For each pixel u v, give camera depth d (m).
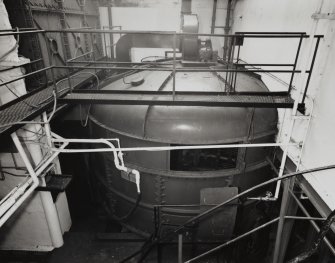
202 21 13.27
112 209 8.68
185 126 6.30
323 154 4.94
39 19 7.14
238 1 12.12
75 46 9.62
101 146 7.59
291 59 6.45
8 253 7.51
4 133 4.37
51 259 7.36
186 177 6.69
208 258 7.62
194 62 8.70
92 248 7.76
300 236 7.54
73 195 10.25
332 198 4.57
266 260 8.12
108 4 12.75
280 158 6.86
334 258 5.51
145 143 6.59
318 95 5.20
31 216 7.08
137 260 7.57
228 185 6.98
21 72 5.84
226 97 5.58
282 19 7.05
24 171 6.37
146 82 7.66
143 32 4.66
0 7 5.09
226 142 6.34
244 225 7.92
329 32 4.85
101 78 9.89
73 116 8.46
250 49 10.02
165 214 7.45
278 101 5.42
